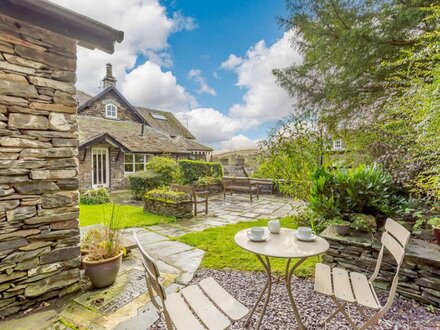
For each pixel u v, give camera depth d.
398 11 3.59
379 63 4.02
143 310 2.24
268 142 5.49
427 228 2.92
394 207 3.10
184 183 9.65
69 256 2.54
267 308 2.29
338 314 2.19
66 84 2.55
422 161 3.09
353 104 4.70
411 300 2.36
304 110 5.40
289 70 5.51
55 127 2.47
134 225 5.17
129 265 3.19
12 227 2.22
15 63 2.24
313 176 3.60
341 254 2.86
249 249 1.85
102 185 11.06
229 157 12.39
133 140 12.23
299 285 2.68
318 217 3.80
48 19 2.31
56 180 2.48
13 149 2.23
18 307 2.23
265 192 9.66
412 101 2.60
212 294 1.76
